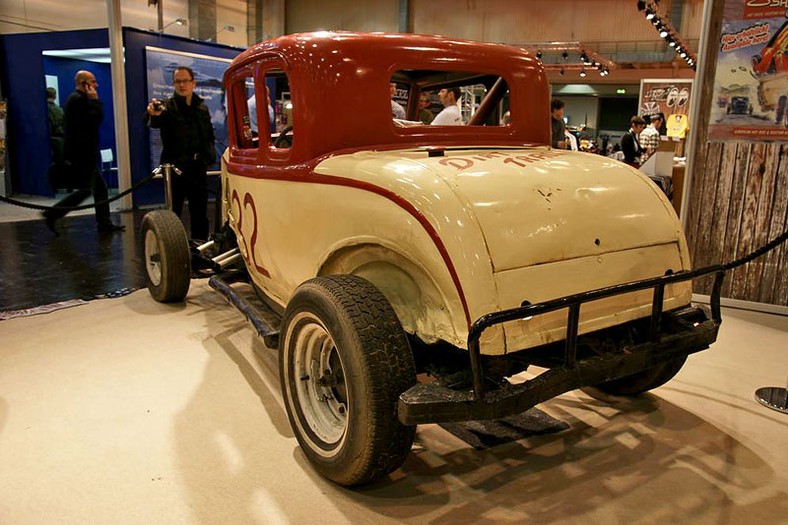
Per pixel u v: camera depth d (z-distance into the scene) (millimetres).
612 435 2818
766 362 3766
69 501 2260
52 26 11500
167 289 4539
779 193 4715
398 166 2332
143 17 12602
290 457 2574
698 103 4887
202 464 2514
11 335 3959
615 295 2326
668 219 2584
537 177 2379
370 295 2174
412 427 2137
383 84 2768
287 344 2469
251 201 3287
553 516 2209
